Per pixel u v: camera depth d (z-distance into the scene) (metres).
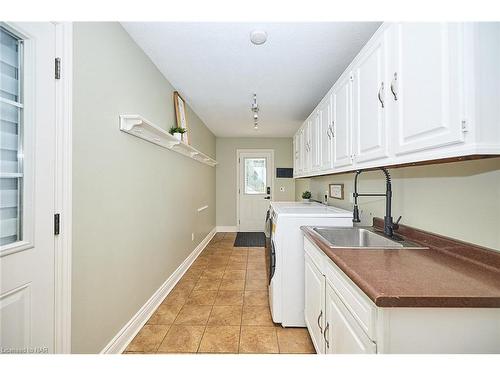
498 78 0.84
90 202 1.48
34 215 1.12
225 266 3.67
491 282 0.93
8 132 1.04
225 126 5.09
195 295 2.72
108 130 1.67
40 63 1.14
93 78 1.51
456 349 0.84
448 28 0.91
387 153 1.32
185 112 3.47
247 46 2.12
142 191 2.16
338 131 2.08
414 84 1.10
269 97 3.37
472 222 1.17
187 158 3.59
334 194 3.16
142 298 2.17
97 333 1.56
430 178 1.43
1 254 0.98
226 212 6.31
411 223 1.61
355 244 1.99
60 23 1.24
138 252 2.09
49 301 1.19
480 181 1.12
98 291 1.56
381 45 1.36
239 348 1.86
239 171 6.31
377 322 0.87
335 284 1.28
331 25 1.82
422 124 1.04
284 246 2.16
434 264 1.13
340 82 2.02
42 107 1.15
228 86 2.99
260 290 2.85
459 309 0.84
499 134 0.84
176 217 3.09
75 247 1.36
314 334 1.72
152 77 2.39
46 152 1.18
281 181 6.29
